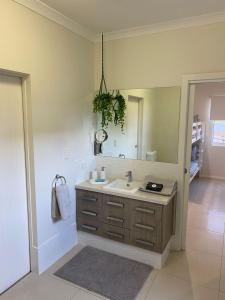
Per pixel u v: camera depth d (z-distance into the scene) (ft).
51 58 7.45
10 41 6.10
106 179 9.74
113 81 9.43
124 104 9.29
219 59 7.61
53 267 7.95
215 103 18.78
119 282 7.22
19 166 7.09
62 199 7.93
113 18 7.80
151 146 8.99
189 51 7.99
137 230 8.00
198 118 19.34
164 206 7.39
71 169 8.75
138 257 8.23
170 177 8.77
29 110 6.91
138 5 6.89
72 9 7.15
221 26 7.45
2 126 6.50
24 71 6.55
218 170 19.31
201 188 16.60
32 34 6.72
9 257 7.02
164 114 8.62
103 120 9.75
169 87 8.43
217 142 19.44
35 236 7.49
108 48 9.34
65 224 8.65
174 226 8.85
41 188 7.45
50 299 6.57
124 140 9.48
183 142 8.39
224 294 6.74
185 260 8.34
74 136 8.79
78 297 6.64
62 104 8.07
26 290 6.90
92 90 9.68
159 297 6.63
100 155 10.05
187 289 6.94
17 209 7.14
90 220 8.92
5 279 6.94
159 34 8.38
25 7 6.44
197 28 7.77
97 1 6.66
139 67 8.87
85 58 9.09
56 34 7.57
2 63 5.95
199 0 6.59
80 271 7.72
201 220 11.47
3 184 6.67
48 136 7.56
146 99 8.87
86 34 8.89
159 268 7.86
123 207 8.13
